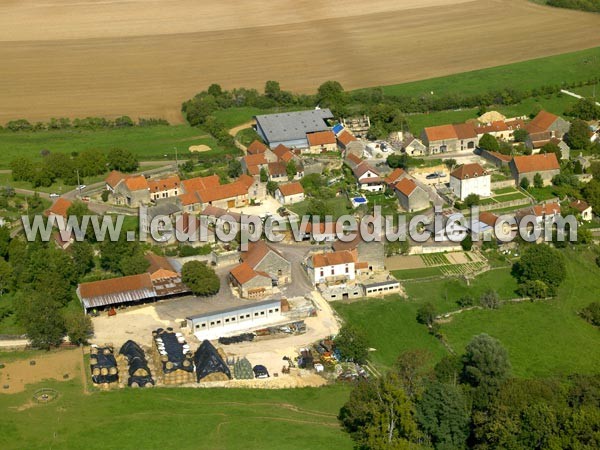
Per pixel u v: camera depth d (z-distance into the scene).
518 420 184.00
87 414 195.25
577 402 193.38
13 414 195.25
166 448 182.62
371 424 184.88
